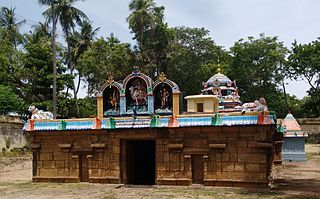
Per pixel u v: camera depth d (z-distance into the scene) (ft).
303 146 111.65
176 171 60.44
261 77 181.37
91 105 162.50
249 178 56.18
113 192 55.31
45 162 68.44
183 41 181.88
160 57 175.83
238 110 75.20
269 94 182.80
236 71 180.86
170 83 63.72
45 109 127.65
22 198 51.11
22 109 121.19
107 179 64.03
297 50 172.96
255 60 181.47
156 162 61.82
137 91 66.39
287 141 113.19
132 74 66.54
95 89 165.58
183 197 49.73
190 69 182.19
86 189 58.65
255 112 55.52
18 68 133.08
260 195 50.01
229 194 51.29
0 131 107.65
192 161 60.39
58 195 53.21
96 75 155.63
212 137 58.75
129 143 67.31
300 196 48.96
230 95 94.73
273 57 175.63
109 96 68.28
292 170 85.46
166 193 53.42
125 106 66.39
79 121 65.77
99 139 65.41
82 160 66.90
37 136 68.95
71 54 168.04
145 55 165.99
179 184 59.93
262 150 55.57
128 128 62.80
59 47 150.92
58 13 136.15
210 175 58.34
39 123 67.87
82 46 167.73
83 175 66.54
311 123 157.79
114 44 175.42
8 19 161.48
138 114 65.41
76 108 146.00
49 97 132.57
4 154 103.14
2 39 151.23
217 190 54.90
